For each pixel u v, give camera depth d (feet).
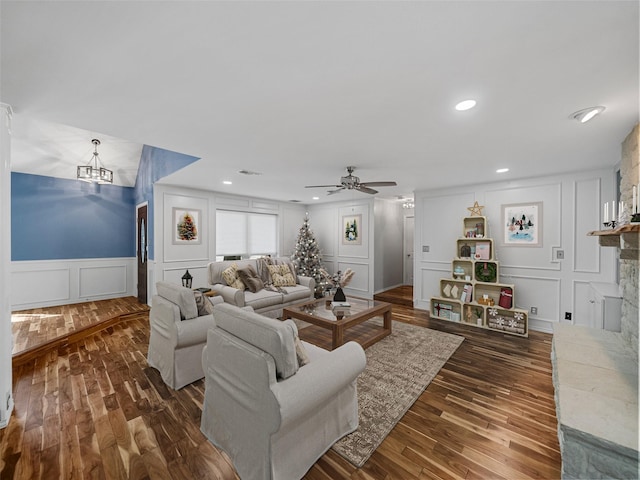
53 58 4.52
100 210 18.25
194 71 4.92
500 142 8.46
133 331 12.73
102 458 5.35
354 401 6.26
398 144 8.67
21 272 15.57
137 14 3.63
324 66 4.78
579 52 4.33
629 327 7.25
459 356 10.07
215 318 6.04
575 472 4.22
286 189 16.97
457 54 4.42
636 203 6.31
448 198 15.58
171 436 5.98
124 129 7.53
